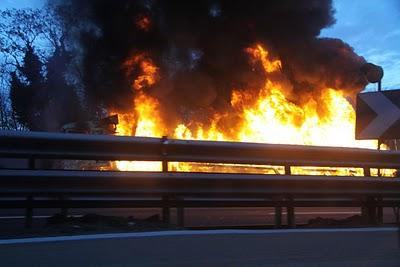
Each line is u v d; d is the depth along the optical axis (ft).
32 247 22.70
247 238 26.12
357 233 28.55
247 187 28.32
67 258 21.33
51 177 24.68
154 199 27.94
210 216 38.93
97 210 39.65
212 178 27.50
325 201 31.22
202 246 24.07
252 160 28.94
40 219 34.45
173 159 27.43
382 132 30.40
